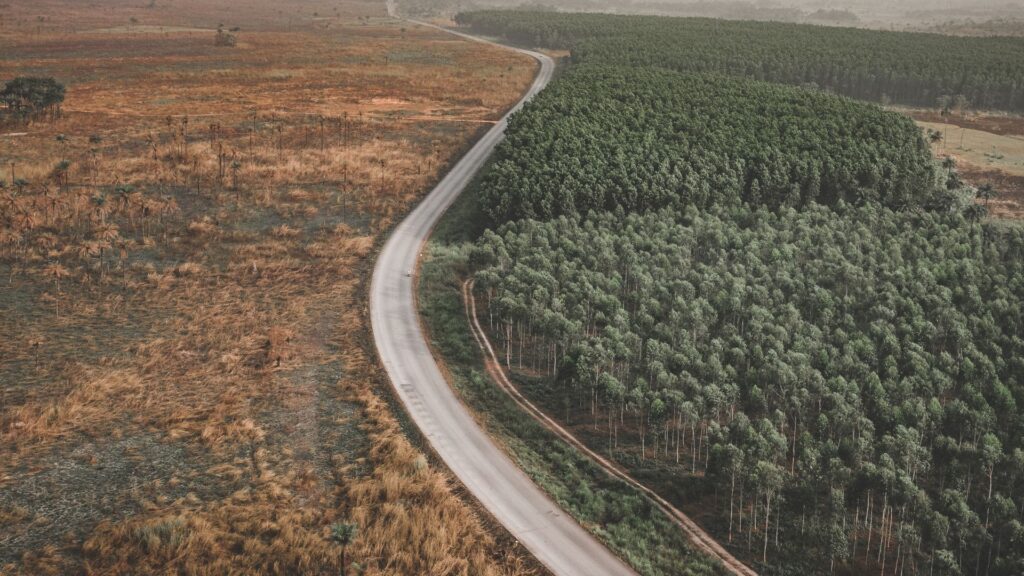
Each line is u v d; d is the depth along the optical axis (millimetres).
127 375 99000
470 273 137250
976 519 72438
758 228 140625
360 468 83312
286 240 145750
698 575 72125
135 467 82062
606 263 126500
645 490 83812
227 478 80938
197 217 153750
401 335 113500
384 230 153375
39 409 91000
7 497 76500
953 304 115312
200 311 117625
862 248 133875
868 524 79688
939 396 97312
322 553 70312
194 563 68500
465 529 74938
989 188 173750
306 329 113625
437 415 94375
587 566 71750
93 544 70188
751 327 106312
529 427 93875
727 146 165625
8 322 111500
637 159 159750
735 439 86250
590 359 97062
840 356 99562
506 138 181125
